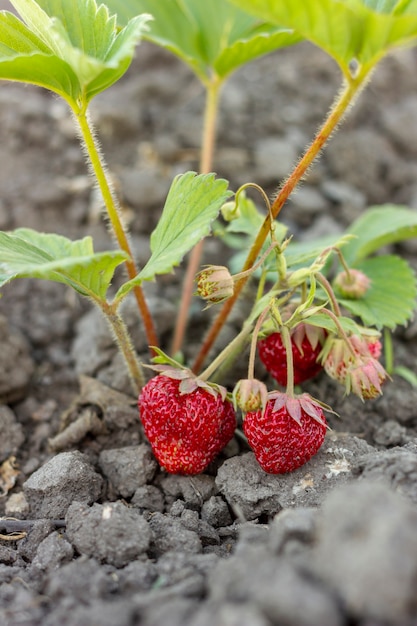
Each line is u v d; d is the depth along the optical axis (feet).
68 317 1.49
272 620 0.84
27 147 1.74
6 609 0.94
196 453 1.11
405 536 0.84
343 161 1.76
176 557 1.00
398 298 1.26
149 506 1.14
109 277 1.09
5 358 1.33
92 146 1.12
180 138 1.78
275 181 1.70
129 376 1.30
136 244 1.58
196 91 1.96
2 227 1.61
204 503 1.13
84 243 1.25
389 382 1.32
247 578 0.87
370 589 0.83
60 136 1.74
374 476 1.01
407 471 1.00
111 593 0.97
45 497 1.14
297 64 2.07
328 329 1.10
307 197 1.67
